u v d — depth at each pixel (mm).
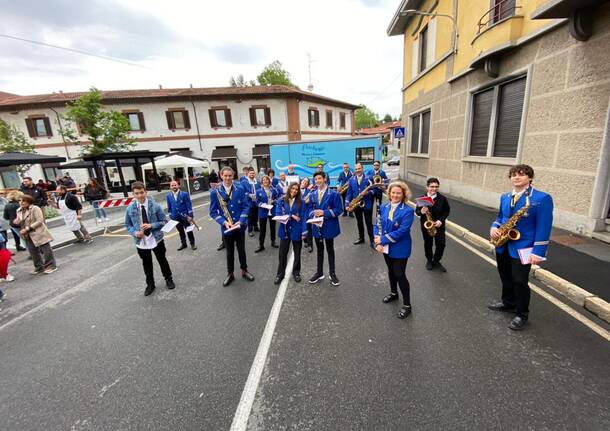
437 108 11820
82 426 2301
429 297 3996
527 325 3229
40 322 4066
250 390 2555
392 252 3502
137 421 2311
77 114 18094
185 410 2387
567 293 3758
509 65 7363
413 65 14625
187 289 4832
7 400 2627
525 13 6688
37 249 6188
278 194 7523
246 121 25625
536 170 6566
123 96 23719
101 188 16031
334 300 4113
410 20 14820
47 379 2879
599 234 5176
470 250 5766
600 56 4988
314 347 3092
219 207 4801
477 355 2809
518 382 2451
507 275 3408
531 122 6648
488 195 8602
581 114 5398
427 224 4637
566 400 2256
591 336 3008
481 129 9094
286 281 4895
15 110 24141
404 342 3074
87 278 5715
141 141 24719
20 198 5953
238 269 5660
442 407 2248
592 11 5012
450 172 10914
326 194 4434
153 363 3008
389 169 28281
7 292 5270
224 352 3111
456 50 9961
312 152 14219
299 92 25688
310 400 2398
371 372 2670
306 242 6895
